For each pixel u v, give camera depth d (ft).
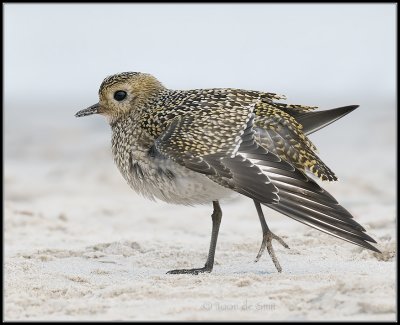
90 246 44.50
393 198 64.28
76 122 115.44
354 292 29.91
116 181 75.41
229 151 35.19
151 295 31.58
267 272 36.88
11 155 93.35
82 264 40.42
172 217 58.54
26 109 135.23
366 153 88.53
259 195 33.78
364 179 71.97
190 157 35.12
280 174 34.30
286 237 44.14
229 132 35.83
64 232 52.39
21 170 84.12
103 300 31.76
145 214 59.88
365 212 55.83
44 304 31.71
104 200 66.54
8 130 109.91
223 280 33.81
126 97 40.42
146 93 40.40
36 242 47.70
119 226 55.72
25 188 73.31
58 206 63.62
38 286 34.73
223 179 34.47
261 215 36.91
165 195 37.65
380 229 48.21
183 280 34.17
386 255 40.57
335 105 133.59
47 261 41.22
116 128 40.60
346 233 32.48
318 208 33.24
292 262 38.93
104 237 49.93
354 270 35.91
